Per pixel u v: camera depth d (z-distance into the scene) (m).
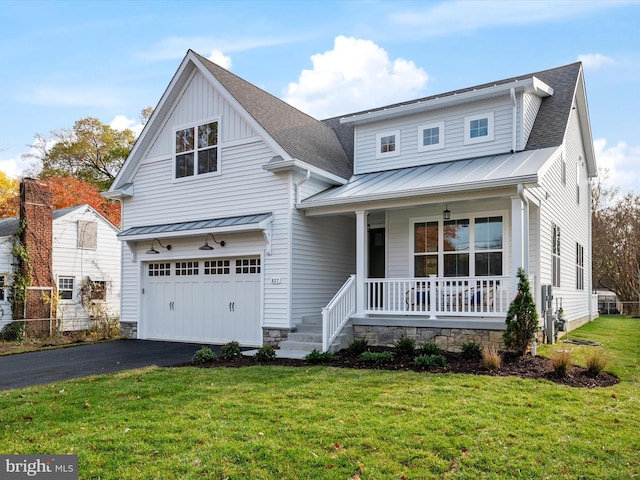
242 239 13.36
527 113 13.35
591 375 8.16
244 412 6.08
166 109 15.05
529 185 9.84
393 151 14.80
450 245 13.05
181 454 4.76
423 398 6.63
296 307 12.68
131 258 15.68
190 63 14.40
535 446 5.00
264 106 14.75
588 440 5.19
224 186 13.84
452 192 10.66
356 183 13.75
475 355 9.60
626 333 15.04
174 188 14.84
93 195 32.59
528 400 6.54
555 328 12.28
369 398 6.68
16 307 17.52
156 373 8.76
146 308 15.44
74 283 21.02
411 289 12.45
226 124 13.92
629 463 4.67
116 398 6.88
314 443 5.02
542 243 12.05
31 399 6.95
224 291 13.79
